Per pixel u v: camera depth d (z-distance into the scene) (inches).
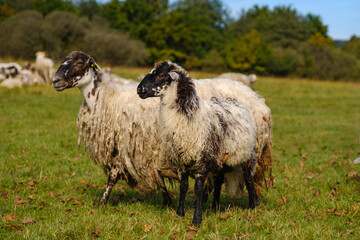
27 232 157.5
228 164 182.5
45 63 851.4
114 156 199.9
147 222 176.2
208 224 173.8
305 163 320.8
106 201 200.4
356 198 226.4
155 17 2137.1
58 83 192.7
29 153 316.8
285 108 764.0
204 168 171.9
